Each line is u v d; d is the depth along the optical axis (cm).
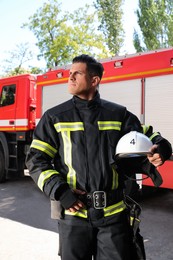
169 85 528
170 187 515
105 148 189
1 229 465
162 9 2652
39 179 184
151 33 2677
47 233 444
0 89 838
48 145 192
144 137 184
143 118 558
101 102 200
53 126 194
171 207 578
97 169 186
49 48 1967
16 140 806
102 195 184
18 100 798
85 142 189
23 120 787
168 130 532
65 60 1964
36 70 2286
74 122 192
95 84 197
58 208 187
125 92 583
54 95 719
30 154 192
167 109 532
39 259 356
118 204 189
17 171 818
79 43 1998
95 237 189
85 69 194
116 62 594
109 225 185
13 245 399
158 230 456
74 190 184
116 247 183
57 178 180
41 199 664
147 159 193
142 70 559
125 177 201
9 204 625
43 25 1959
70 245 185
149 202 612
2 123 829
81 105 194
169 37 2633
